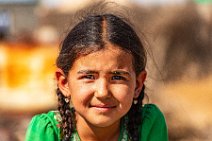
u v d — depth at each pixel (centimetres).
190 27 1720
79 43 325
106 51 320
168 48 1638
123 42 325
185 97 1442
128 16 404
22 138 1015
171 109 1083
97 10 392
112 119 324
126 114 361
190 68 1672
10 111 1089
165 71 1565
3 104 1089
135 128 361
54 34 1573
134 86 332
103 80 320
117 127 355
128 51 325
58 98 354
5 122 1068
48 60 1084
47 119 354
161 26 1645
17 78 1104
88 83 323
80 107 327
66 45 336
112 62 320
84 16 358
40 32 1680
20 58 1105
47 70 1086
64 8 1762
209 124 1221
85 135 350
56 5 1858
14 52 1105
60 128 353
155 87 995
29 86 1100
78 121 351
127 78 325
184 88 1545
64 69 338
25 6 3062
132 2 1541
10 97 1097
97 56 320
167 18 1678
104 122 323
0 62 1116
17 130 1040
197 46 1719
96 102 322
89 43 321
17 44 1138
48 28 1781
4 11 2830
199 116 1252
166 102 1066
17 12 2900
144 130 365
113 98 322
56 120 354
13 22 2805
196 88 1555
